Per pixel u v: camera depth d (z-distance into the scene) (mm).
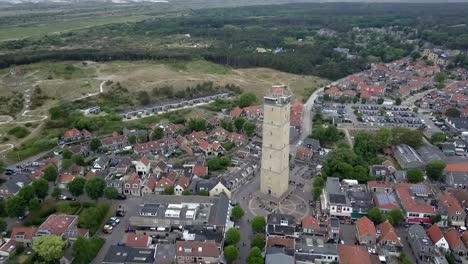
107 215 184500
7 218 182875
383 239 158875
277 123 183125
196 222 170250
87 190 189875
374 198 190875
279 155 188875
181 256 148625
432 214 175875
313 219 170250
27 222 178375
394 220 173250
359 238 160750
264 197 197500
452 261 150000
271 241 154375
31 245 161625
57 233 161250
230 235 158625
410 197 186000
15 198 176875
